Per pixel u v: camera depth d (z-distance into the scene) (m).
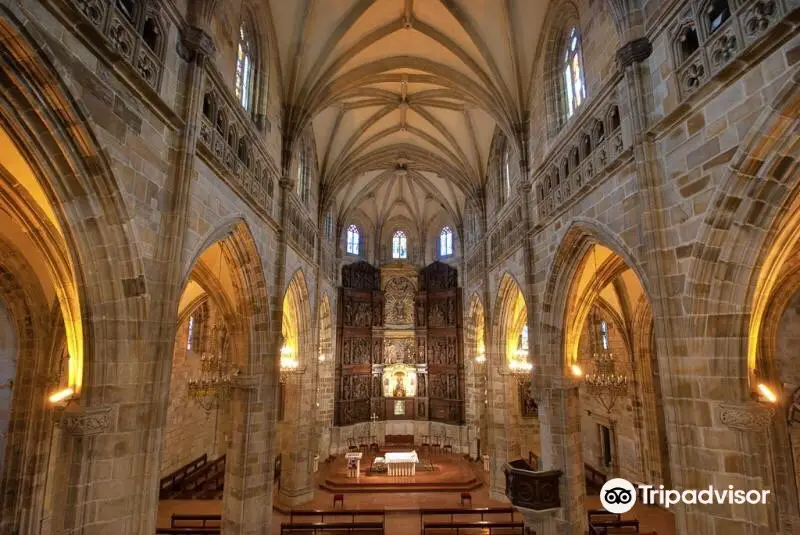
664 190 9.81
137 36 8.66
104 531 7.76
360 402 35.66
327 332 32.78
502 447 23.92
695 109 8.96
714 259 8.48
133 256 8.38
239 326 16.14
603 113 12.66
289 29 17.94
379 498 23.34
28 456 14.48
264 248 16.34
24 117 6.88
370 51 20.67
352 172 29.61
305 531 17.81
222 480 24.59
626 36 10.90
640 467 21.28
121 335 8.20
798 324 15.05
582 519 15.40
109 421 7.91
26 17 6.14
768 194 7.84
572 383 16.05
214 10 11.51
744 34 7.82
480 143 27.11
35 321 14.92
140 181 8.73
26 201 10.18
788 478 14.42
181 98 10.29
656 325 9.48
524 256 18.59
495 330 25.25
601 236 12.45
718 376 8.33
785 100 7.08
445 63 21.20
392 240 40.34
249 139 14.73
